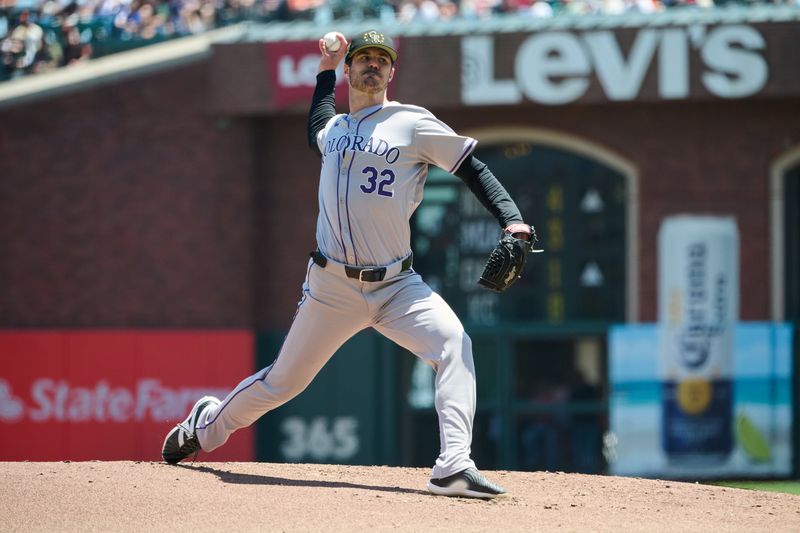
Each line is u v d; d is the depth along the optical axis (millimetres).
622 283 59156
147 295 59500
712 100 57656
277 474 21766
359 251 18797
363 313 19234
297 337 19578
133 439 58344
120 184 59656
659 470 58125
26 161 59750
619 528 17516
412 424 59219
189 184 59625
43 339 58750
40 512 17562
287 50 57906
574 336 59000
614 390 58344
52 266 59625
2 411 58625
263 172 60219
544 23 57562
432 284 59562
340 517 17391
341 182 18688
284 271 60000
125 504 18031
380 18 61500
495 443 59250
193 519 17250
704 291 58469
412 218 59656
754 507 20453
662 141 58812
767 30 56438
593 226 59406
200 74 59562
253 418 20594
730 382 58281
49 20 62375
